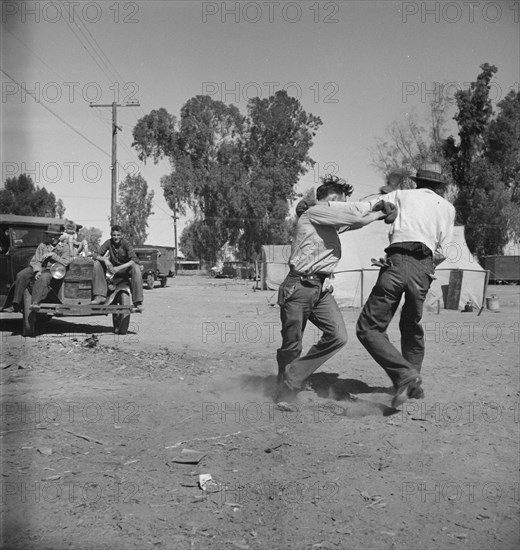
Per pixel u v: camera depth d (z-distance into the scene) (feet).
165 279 117.08
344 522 10.99
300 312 17.97
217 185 197.26
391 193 18.56
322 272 17.99
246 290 104.42
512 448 14.80
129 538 10.20
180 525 10.69
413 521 11.11
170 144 201.67
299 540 10.32
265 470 13.16
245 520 10.96
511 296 93.25
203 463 13.46
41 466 13.09
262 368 24.00
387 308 17.60
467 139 169.78
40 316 38.29
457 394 19.79
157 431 15.52
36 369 23.26
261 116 198.18
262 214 201.16
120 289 36.32
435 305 62.13
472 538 10.55
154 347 29.94
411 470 13.42
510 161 169.17
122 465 13.24
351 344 30.78
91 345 28.63
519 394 19.79
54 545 9.91
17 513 10.96
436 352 29.07
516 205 170.19
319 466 13.47
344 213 17.69
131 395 19.13
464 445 14.94
